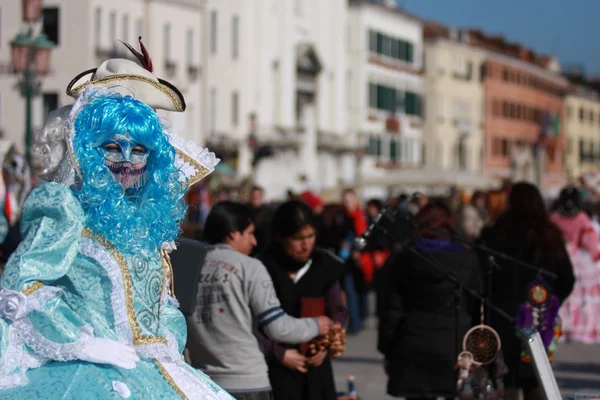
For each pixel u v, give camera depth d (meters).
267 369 8.02
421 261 9.64
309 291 8.75
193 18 55.56
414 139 84.44
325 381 8.53
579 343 18.33
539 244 9.95
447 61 88.44
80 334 5.19
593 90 136.75
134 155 5.54
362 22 75.44
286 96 64.88
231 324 7.81
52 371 5.18
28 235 5.24
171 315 5.83
